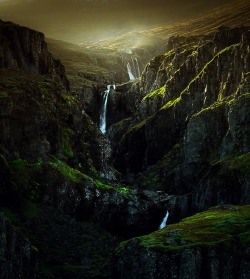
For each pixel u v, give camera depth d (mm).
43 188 81000
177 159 119812
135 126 151375
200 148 108062
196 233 58719
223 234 57500
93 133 111812
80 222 81938
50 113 94625
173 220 94938
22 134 86438
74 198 84938
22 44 110688
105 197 89875
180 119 133375
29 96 91938
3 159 74875
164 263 53656
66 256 68750
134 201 94562
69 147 97125
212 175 90875
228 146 97500
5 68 103188
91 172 100875
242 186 80938
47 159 87188
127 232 92562
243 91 104250
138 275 55031
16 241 52250
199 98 130375
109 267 60906
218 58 127875
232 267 52594
